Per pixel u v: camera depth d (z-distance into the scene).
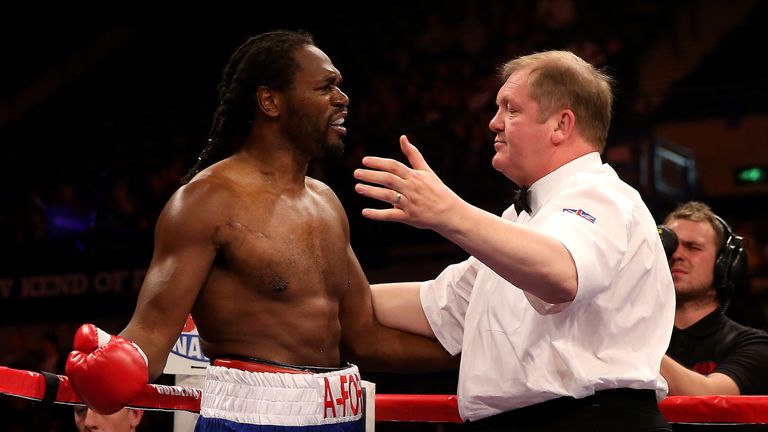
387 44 10.74
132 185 9.48
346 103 1.86
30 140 11.16
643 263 1.78
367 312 2.07
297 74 1.80
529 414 1.78
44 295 8.92
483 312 1.86
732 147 9.23
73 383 1.53
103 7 12.12
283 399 1.67
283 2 11.96
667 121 9.55
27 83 12.25
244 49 1.86
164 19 12.37
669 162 8.91
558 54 1.91
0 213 9.84
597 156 1.91
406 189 1.50
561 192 1.79
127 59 12.24
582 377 1.71
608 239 1.65
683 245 2.65
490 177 8.38
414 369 2.15
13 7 11.98
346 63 10.72
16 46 12.35
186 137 10.45
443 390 6.11
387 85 9.94
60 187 9.73
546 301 1.61
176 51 12.13
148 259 8.67
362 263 8.30
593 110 1.88
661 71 10.19
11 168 10.68
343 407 1.75
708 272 2.63
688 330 2.67
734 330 2.63
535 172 1.91
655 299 1.82
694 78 9.93
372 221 8.37
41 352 8.48
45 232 9.37
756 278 8.09
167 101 11.41
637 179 8.13
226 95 1.86
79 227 9.34
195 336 2.36
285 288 1.72
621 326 1.77
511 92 1.89
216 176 1.75
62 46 12.44
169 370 2.33
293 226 1.77
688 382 2.24
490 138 8.71
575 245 1.59
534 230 1.59
